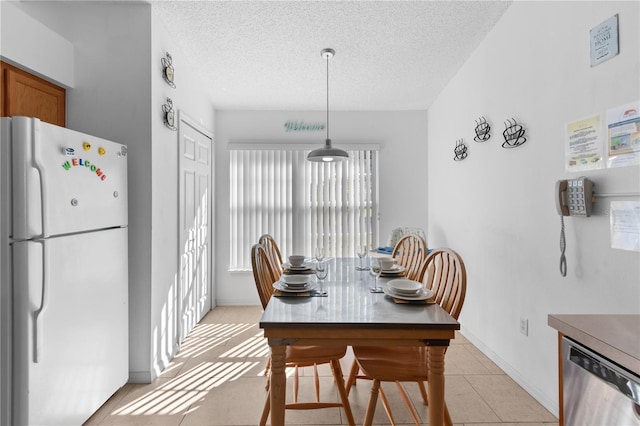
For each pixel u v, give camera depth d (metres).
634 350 0.80
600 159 1.55
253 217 4.18
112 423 1.85
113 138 2.28
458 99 3.21
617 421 0.82
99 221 1.91
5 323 1.47
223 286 4.15
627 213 1.41
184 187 3.00
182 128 2.91
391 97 3.86
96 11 2.28
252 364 2.58
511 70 2.28
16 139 1.46
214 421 1.88
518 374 2.23
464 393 2.13
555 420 1.85
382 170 4.26
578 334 0.94
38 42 1.98
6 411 1.46
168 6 2.26
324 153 2.58
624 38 1.42
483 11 2.32
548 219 1.92
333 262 2.76
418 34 2.57
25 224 1.46
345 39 2.62
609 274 1.51
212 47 2.74
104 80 2.28
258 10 2.27
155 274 2.37
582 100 1.65
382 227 4.26
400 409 1.98
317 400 2.01
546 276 1.94
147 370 2.29
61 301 1.63
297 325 1.37
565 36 1.77
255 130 4.20
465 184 3.06
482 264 2.73
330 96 3.80
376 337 1.39
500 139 2.43
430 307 1.58
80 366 1.76
